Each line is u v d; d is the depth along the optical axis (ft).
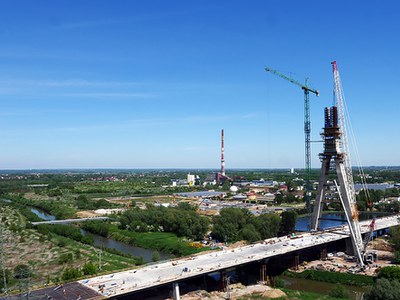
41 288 606.96
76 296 559.79
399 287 596.29
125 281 630.74
